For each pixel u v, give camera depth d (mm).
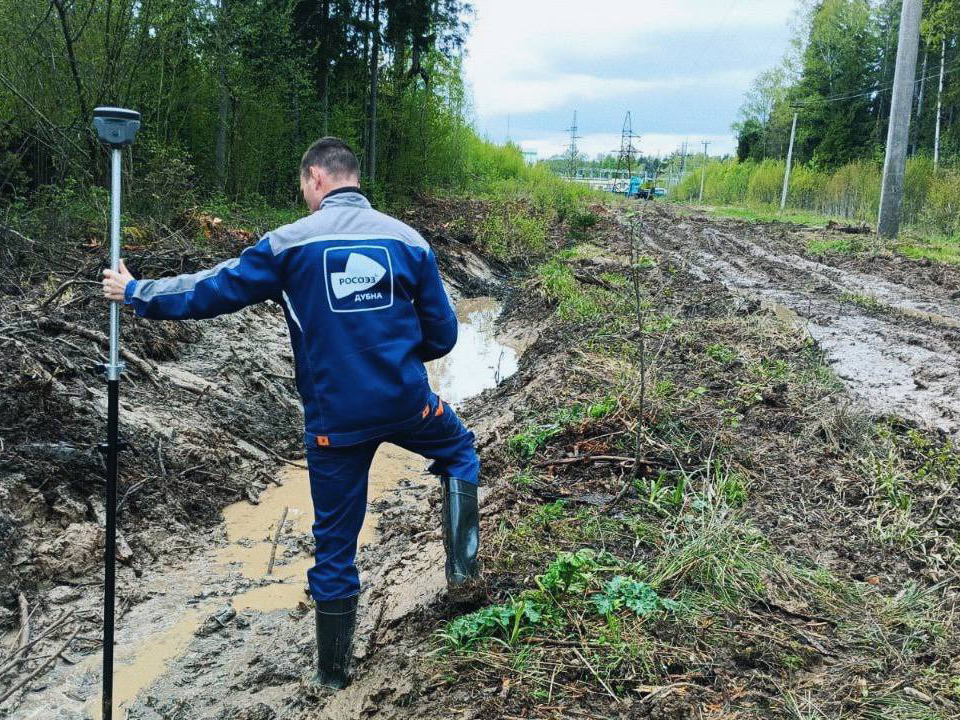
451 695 2920
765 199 44938
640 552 3793
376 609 3732
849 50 46844
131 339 6332
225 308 2828
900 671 2928
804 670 2951
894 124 18906
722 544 3701
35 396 4855
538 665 2977
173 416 5676
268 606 4066
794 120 39562
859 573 3672
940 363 7621
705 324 8781
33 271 7156
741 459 4848
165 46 11688
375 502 5301
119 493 4688
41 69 10508
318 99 17531
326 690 3145
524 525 4039
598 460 4832
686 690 2830
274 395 6770
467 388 8320
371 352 2852
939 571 3654
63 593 4023
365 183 18219
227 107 13734
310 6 16141
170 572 4383
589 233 21859
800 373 6672
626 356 7363
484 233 17234
